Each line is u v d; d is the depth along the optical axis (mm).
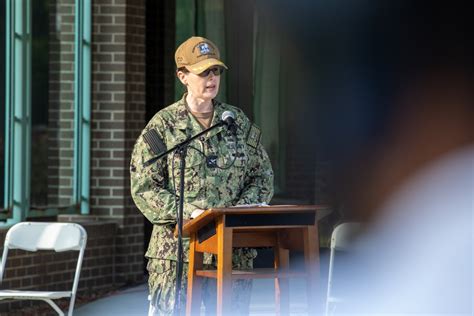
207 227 15211
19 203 26609
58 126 28031
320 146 32094
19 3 26594
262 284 28297
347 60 32406
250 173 16641
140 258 29297
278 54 31578
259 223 15023
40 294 20781
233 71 30828
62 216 28328
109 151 28844
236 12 30953
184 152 15742
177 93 30484
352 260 29344
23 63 26641
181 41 30500
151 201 16078
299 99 31906
